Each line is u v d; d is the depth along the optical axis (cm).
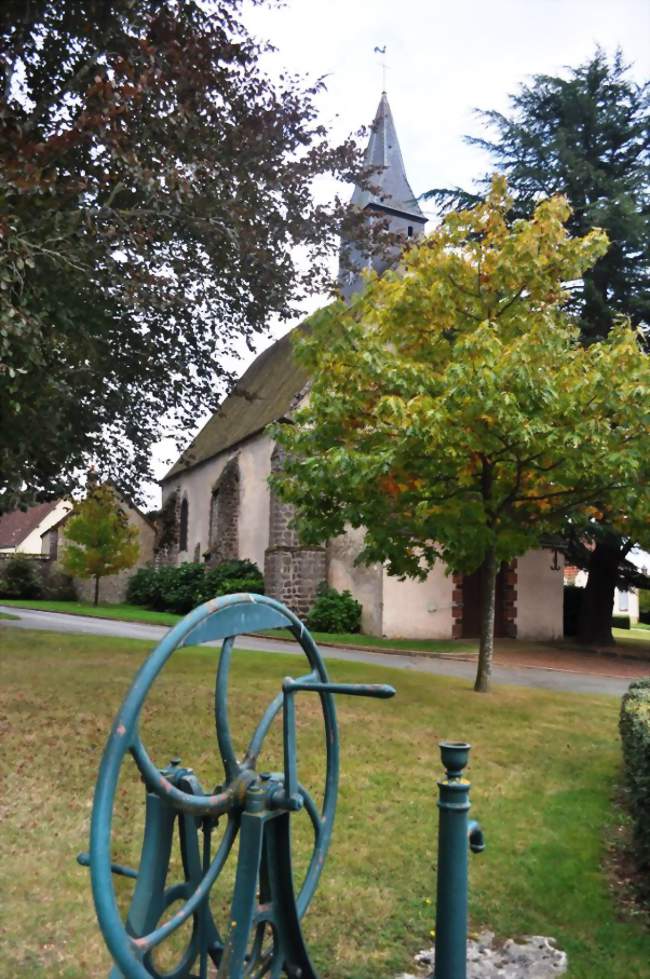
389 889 430
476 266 1022
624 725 639
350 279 2127
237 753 652
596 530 1844
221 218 916
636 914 427
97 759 614
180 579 2769
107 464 1138
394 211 2572
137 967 186
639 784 477
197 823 265
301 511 1101
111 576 3416
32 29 849
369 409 1026
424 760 680
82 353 920
